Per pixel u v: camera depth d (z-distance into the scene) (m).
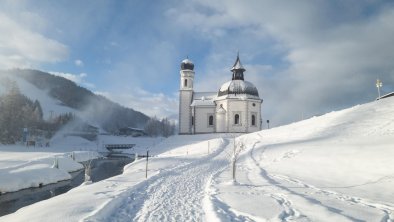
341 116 63.16
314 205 16.31
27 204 28.33
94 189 22.75
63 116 179.38
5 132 99.38
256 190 21.78
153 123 179.75
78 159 69.94
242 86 98.75
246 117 96.38
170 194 21.36
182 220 14.61
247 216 14.65
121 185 24.95
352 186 23.53
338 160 31.11
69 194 20.64
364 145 34.84
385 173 24.83
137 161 48.03
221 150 63.59
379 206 16.89
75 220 13.88
